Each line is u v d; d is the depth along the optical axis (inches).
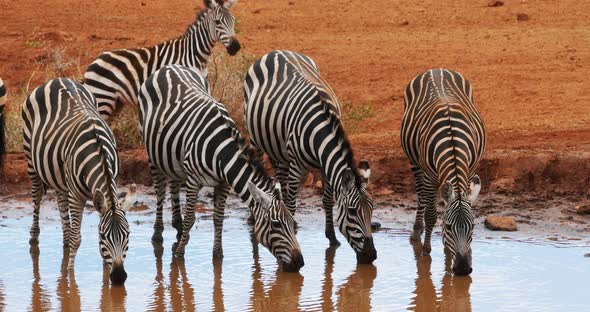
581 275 441.4
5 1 1170.6
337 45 976.9
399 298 418.9
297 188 497.0
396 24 1065.5
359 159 611.2
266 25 1065.5
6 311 407.5
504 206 561.0
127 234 420.2
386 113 760.3
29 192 627.5
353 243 448.1
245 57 744.3
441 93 487.5
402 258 480.7
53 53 851.4
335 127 460.4
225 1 628.4
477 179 439.8
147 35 1027.3
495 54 918.4
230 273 463.2
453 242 426.6
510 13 1085.8
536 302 405.4
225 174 454.0
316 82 502.6
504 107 755.4
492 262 464.8
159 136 492.7
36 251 505.7
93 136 444.8
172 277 458.0
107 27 1061.8
